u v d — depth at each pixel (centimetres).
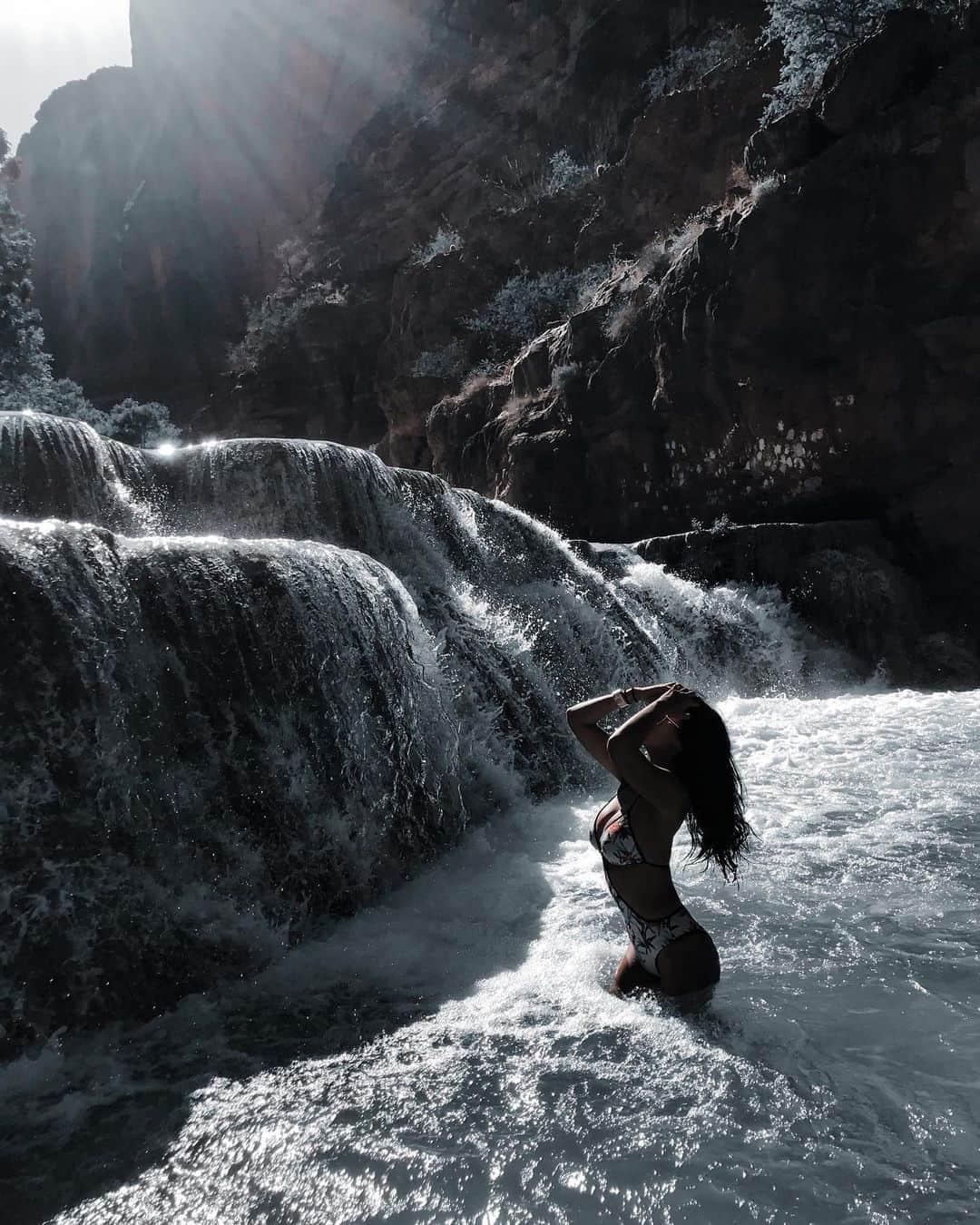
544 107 2977
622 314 1667
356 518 980
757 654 1191
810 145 1398
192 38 4841
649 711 339
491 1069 303
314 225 4169
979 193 1236
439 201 3216
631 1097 273
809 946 365
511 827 638
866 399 1327
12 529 441
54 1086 330
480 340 2459
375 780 542
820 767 690
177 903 421
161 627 467
